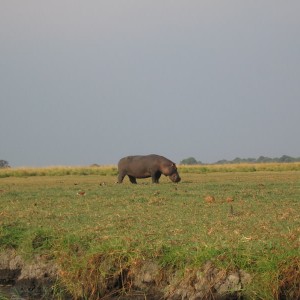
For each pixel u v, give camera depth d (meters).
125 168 98.31
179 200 62.69
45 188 86.12
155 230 44.81
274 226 45.25
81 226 47.81
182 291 37.03
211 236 41.84
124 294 38.69
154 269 38.69
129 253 39.78
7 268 43.88
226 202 60.59
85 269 39.56
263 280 35.50
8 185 100.25
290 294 35.25
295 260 35.72
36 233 44.91
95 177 137.75
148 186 84.31
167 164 95.62
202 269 37.06
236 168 166.00
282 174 134.25
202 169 162.50
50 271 42.12
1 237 45.75
